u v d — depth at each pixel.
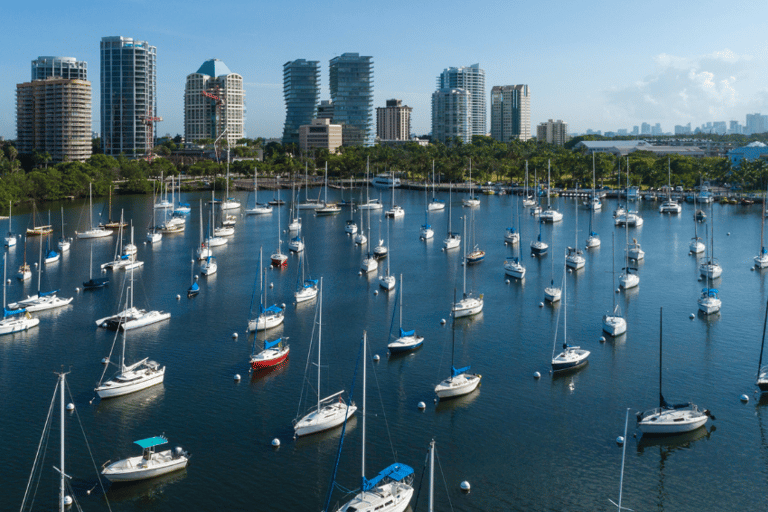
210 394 114.06
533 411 108.00
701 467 92.56
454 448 97.12
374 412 107.94
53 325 150.38
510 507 84.06
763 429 102.12
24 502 84.19
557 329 146.88
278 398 112.69
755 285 183.88
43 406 109.62
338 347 136.62
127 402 111.06
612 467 92.69
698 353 131.88
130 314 151.62
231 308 163.62
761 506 84.44
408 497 83.50
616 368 124.75
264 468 92.06
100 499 85.12
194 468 91.94
